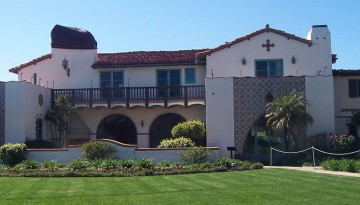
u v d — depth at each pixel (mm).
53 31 34000
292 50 30953
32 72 34219
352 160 21938
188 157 24281
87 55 33875
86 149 24609
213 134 28406
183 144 26062
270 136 28000
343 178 18391
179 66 32812
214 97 28594
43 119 31391
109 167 21359
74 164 21781
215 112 28531
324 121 28047
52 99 32281
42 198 14188
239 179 18250
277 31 30953
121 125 33031
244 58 31016
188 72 32844
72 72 33844
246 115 28297
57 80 33938
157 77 33156
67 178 19312
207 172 21078
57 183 17578
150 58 33656
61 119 31422
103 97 31969
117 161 22062
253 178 18531
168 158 24766
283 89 28266
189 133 28219
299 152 25891
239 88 28469
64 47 33938
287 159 26609
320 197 14055
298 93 27797
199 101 30781
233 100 28438
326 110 28109
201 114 31922
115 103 31797
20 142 28719
